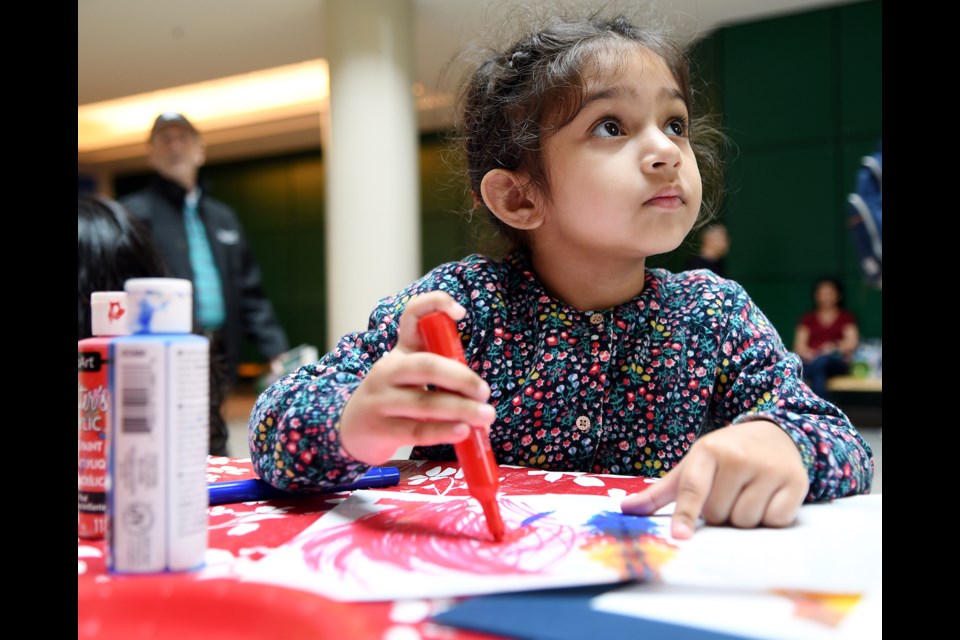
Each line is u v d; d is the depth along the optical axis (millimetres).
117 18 3859
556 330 722
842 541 391
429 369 426
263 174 7184
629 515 455
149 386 338
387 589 320
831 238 3943
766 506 426
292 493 548
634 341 730
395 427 444
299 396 549
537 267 776
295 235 7086
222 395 1043
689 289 771
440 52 4047
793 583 321
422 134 6277
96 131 6684
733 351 729
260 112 6000
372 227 3225
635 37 737
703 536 402
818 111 3938
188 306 360
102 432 413
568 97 679
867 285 3852
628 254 697
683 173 673
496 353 725
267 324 2615
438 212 6246
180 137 2410
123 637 270
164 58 4461
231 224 2566
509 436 718
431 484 583
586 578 324
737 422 510
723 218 4121
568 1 932
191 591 282
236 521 467
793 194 4004
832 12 3881
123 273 804
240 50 4340
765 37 4016
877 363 3689
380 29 3250
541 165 714
